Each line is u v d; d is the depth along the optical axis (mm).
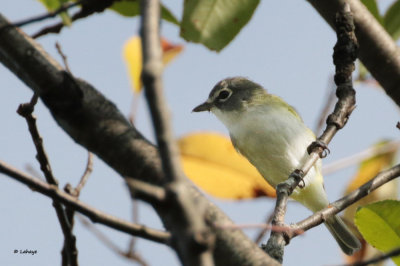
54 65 5434
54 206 6641
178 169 3385
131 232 4520
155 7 3895
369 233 6641
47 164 6625
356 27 9133
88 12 6590
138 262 6246
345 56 8117
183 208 3311
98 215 4500
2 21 5480
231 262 4945
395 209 6527
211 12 7656
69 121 5387
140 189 3273
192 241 3281
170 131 3434
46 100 5371
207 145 6422
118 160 5289
